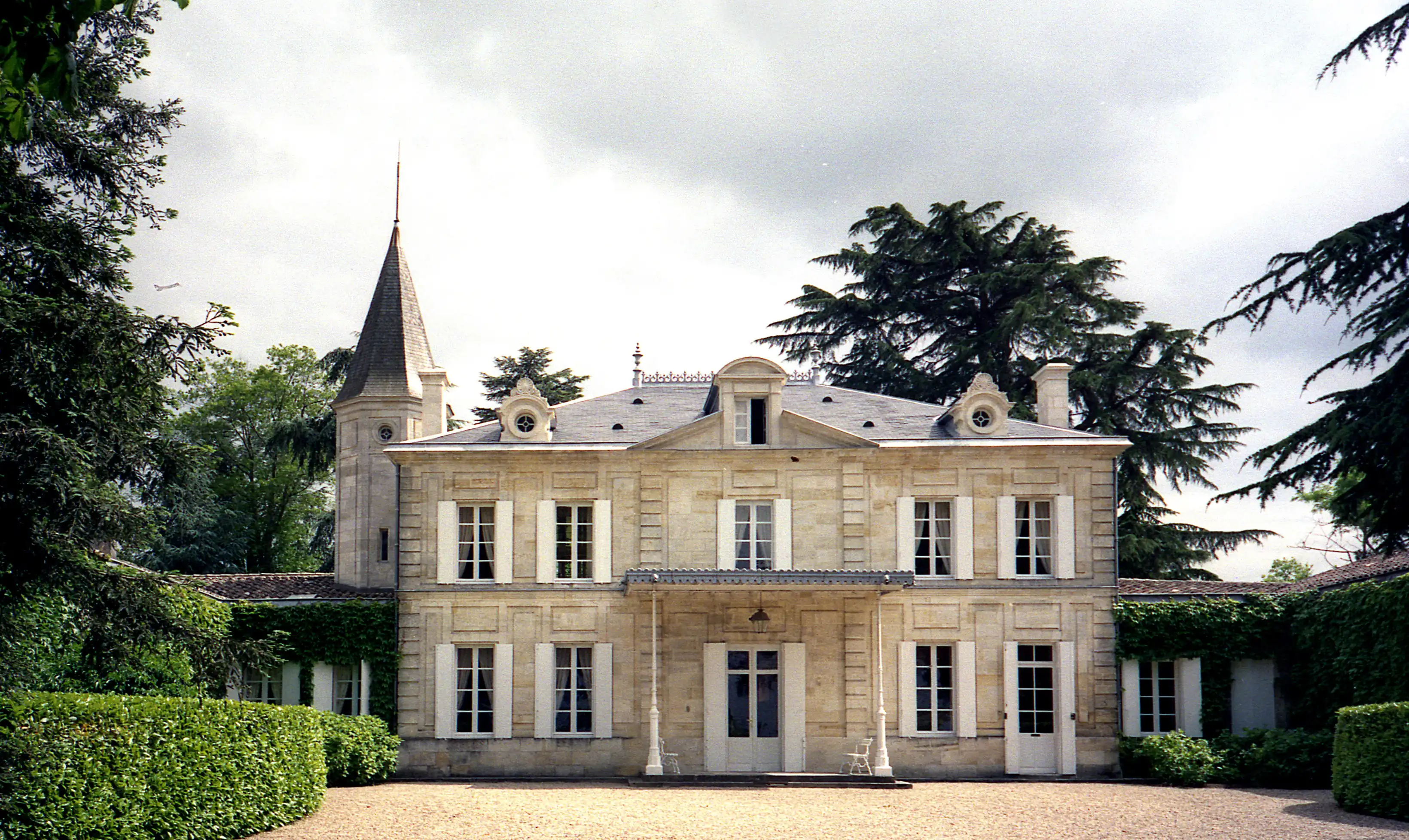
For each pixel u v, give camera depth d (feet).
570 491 101.71
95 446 59.31
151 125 69.15
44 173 65.67
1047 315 139.54
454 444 102.06
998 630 100.07
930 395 148.15
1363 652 92.12
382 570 113.19
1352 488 91.20
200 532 163.12
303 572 176.45
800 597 99.96
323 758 77.77
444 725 99.04
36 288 62.23
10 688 62.80
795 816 74.02
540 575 100.53
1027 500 102.22
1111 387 138.00
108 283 65.41
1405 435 84.28
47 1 23.62
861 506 100.89
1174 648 101.24
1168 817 73.87
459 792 85.56
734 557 100.68
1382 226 86.43
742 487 101.35
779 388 102.27
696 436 101.65
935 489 101.60
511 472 101.96
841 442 101.60
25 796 52.54
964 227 151.33
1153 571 136.77
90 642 61.77
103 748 57.26
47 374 55.83
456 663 100.37
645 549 100.78
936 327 153.89
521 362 171.83
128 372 59.31
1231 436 135.74
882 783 90.89
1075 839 65.92
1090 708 99.45
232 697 96.07
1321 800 81.82
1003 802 81.76
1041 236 153.07
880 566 100.48
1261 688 102.73
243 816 66.08
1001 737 98.94
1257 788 90.99
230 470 174.40
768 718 99.50
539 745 98.89
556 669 100.58
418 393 117.19
